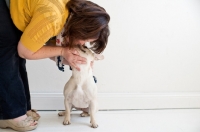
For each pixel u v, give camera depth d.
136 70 1.71
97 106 1.48
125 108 1.75
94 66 1.68
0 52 1.22
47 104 1.69
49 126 1.46
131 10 1.61
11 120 1.35
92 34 1.12
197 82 1.77
